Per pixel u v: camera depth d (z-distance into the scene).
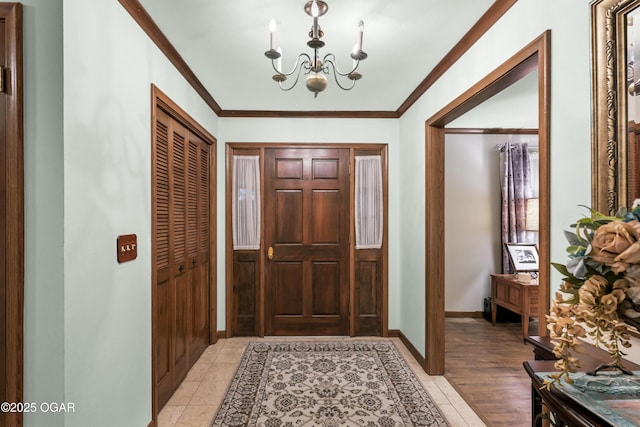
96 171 1.49
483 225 4.45
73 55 1.34
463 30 2.07
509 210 4.37
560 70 1.39
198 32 2.09
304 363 3.02
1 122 1.28
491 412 2.26
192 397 2.46
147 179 1.98
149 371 2.01
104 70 1.55
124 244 1.71
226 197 3.68
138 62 1.87
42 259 1.29
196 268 3.07
